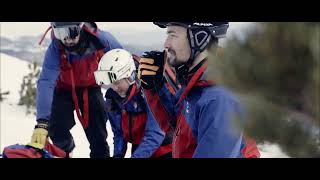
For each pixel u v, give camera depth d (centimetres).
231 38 31
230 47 31
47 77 312
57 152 306
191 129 216
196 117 205
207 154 192
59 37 303
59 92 312
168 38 214
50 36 306
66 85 311
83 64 300
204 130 194
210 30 200
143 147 278
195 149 213
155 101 233
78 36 300
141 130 283
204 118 193
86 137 311
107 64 283
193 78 202
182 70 214
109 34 296
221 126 183
